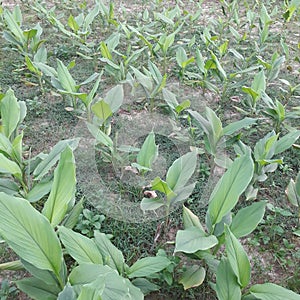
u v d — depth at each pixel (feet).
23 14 16.72
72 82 9.26
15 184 6.62
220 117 10.63
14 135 7.44
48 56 12.86
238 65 12.60
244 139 9.80
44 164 6.57
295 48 14.62
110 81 11.91
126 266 5.58
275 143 8.02
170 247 7.08
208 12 18.15
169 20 13.69
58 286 4.95
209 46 13.83
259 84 10.15
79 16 13.93
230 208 5.43
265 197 8.30
